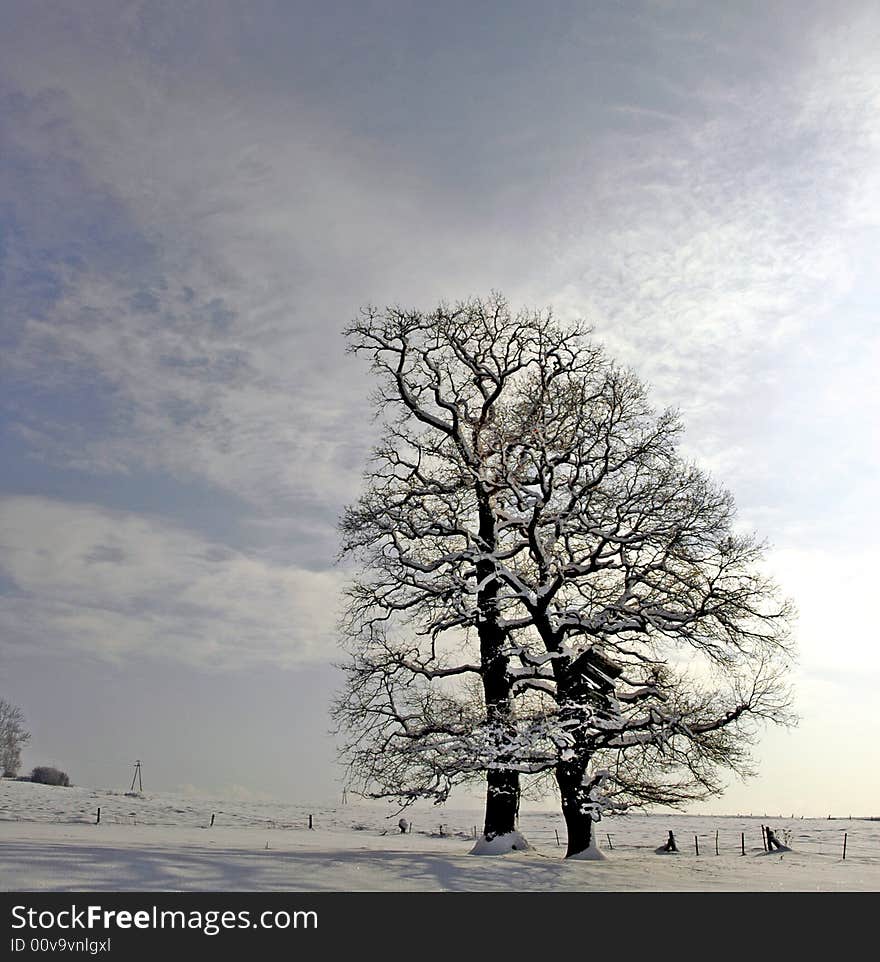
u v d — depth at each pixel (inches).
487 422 1236.5
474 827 2802.7
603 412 1147.9
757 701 1011.9
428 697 1082.7
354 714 1115.9
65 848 858.8
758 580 1076.5
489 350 1240.8
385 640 1135.0
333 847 1341.0
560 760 1039.0
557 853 1231.5
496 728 1032.2
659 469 1119.6
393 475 1249.4
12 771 4603.8
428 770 1047.6
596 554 1117.1
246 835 1861.5
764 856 1549.0
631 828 3090.6
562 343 1221.1
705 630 1073.5
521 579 1162.6
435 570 1168.8
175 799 3393.2
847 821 3754.9
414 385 1255.5
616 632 1100.5
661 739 1014.4
